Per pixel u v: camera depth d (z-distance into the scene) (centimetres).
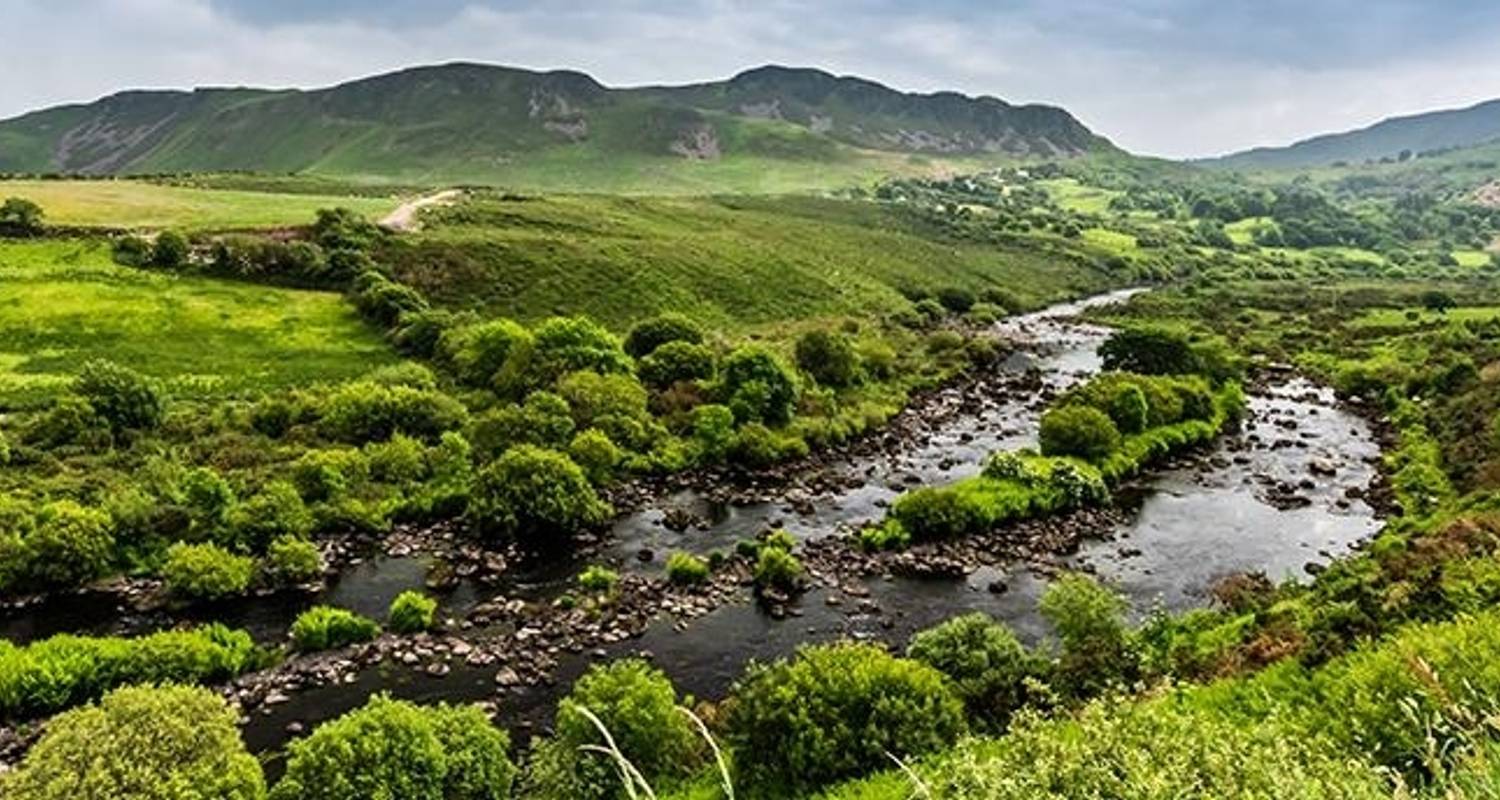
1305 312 14538
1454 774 887
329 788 2405
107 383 6247
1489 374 7988
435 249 10888
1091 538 5388
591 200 17350
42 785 2181
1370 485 6306
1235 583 4422
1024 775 1180
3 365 7325
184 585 4319
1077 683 2895
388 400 6538
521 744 3244
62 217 10744
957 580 4762
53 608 4241
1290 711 1831
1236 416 8094
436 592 4519
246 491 5356
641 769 2598
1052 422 6525
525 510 5184
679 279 11962
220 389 7344
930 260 16900
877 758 2355
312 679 3678
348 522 5222
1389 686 1514
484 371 7694
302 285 9762
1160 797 1036
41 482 5281
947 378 9356
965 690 2805
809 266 14162
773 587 4594
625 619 4222
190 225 11106
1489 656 1475
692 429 6894
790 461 6744
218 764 2328
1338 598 3167
